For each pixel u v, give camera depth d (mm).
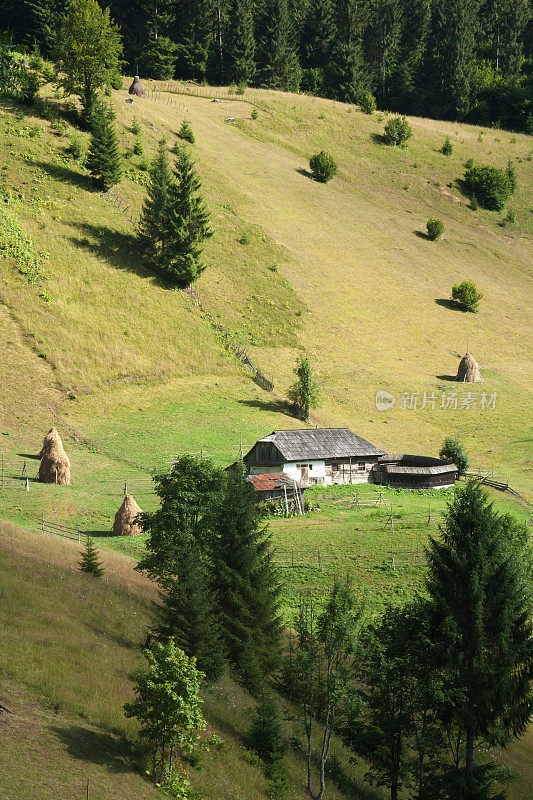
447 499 61406
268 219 121188
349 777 26750
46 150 105312
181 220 92812
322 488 64062
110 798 17078
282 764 24172
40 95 116312
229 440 69688
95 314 83688
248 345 91000
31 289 81750
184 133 132750
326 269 113688
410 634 26344
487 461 74062
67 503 50812
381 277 116812
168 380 80688
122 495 54562
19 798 15648
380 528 52812
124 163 113688
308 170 143625
